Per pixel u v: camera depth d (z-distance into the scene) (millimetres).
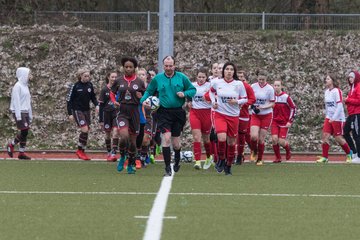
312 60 90312
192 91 44750
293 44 92625
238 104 46219
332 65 89688
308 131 80500
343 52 91500
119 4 120625
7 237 25141
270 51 91625
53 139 78625
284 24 100562
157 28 101688
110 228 26797
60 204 32719
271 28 100625
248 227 27234
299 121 81875
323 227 27391
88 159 60125
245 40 93125
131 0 121188
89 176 45375
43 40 91188
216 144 52938
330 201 34375
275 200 34469
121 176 45469
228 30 98125
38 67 88125
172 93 44750
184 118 45469
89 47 90938
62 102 83875
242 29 100750
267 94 55656
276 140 59406
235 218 29156
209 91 46750
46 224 27609
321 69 89062
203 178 44469
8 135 78688
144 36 94375
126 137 46469
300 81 87250
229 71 46125
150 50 91938
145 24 101188
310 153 72750
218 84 46344
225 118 46656
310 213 30656
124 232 26016
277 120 59688
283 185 40969
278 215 30047
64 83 86312
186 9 118938
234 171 49938
